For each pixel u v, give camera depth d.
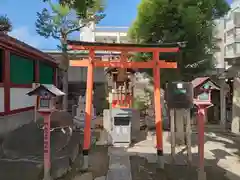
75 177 6.20
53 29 15.35
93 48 7.12
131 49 7.16
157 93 7.34
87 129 7.00
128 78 11.66
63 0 6.04
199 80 6.26
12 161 6.26
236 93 12.35
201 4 10.62
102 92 17.75
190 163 7.02
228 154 8.52
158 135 7.16
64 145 7.02
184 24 10.18
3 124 8.67
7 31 11.66
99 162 7.41
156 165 7.18
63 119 8.00
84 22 15.45
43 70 13.94
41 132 7.55
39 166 6.00
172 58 10.92
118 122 9.51
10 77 9.55
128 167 6.98
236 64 12.13
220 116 14.21
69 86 18.16
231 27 20.86
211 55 12.48
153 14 10.41
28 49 10.01
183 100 6.70
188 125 7.12
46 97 5.43
